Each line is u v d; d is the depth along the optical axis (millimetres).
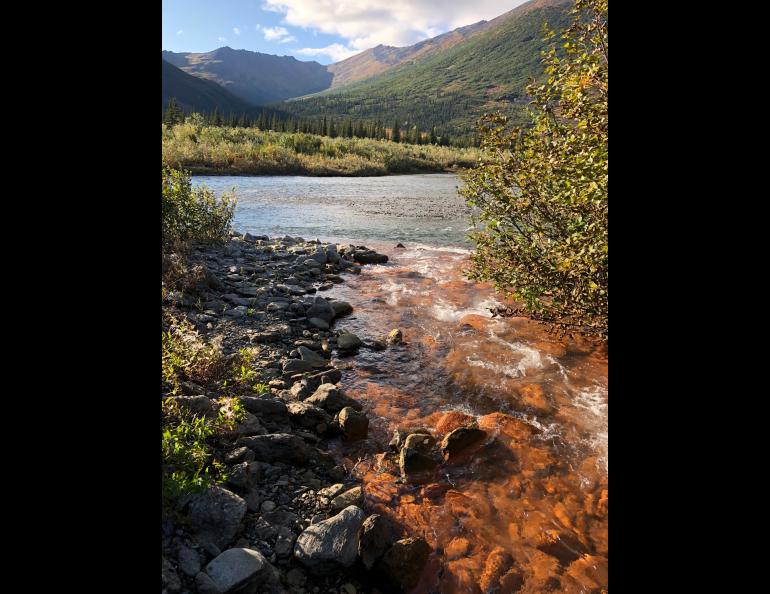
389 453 3561
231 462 2990
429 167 41688
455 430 3629
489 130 4629
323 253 8945
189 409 3229
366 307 6793
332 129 80000
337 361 5082
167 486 2443
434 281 8094
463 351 5348
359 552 2488
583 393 4441
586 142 3770
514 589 2457
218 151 29453
